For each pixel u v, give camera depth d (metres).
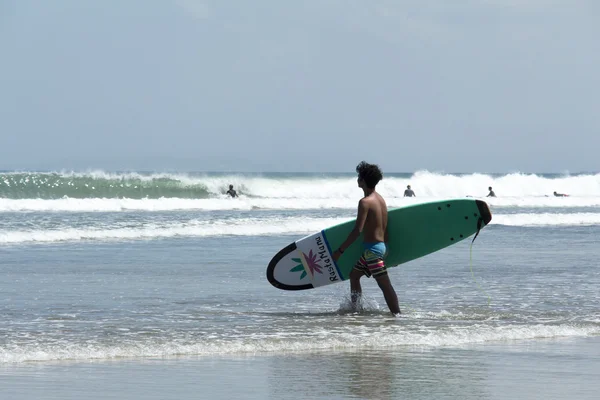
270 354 26.39
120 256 61.22
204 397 20.69
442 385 22.06
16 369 23.56
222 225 91.12
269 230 89.44
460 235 37.00
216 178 171.12
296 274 38.09
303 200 136.00
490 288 44.59
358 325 32.31
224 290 43.09
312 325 32.25
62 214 104.31
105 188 154.00
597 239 82.56
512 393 21.20
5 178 147.38
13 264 54.78
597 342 29.12
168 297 40.19
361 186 36.00
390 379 22.78
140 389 21.42
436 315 35.12
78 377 22.67
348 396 20.81
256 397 20.70
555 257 63.25
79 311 35.25
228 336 29.50
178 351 26.48
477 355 26.44
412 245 37.06
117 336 29.12
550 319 34.16
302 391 21.36
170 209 121.31
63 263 55.78
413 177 198.25
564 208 148.12
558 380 22.80
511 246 73.62
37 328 30.70
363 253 35.59
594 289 44.34
